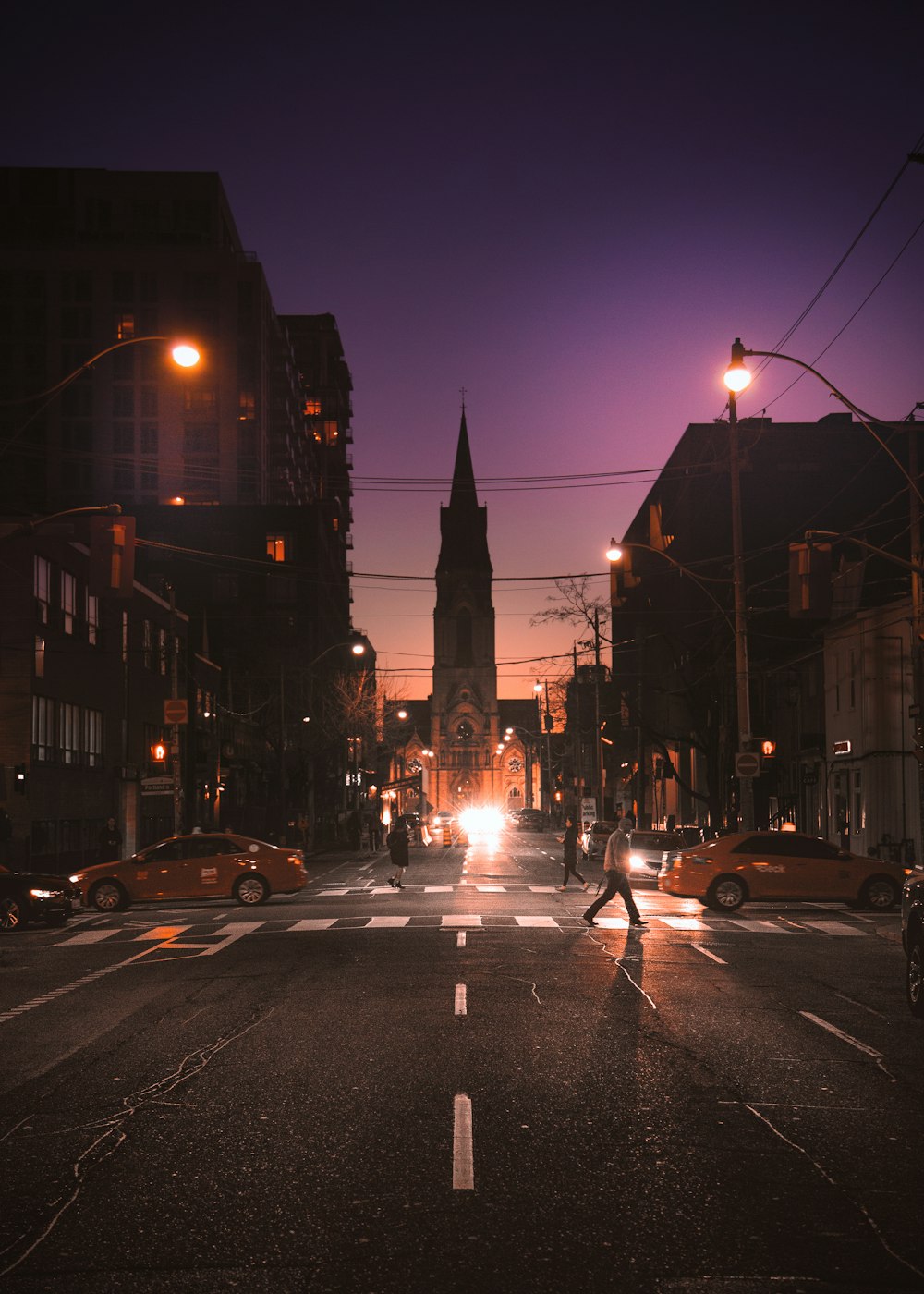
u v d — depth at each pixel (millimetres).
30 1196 6824
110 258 109812
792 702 52406
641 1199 6645
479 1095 9141
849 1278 5500
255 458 108375
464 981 15312
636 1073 9898
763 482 68062
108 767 46344
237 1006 13562
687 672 51688
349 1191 6801
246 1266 5664
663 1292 5336
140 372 108688
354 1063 10367
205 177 115125
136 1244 5992
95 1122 8516
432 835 84188
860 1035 11555
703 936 20797
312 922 24109
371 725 81250
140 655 51594
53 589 40250
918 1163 7352
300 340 149625
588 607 57281
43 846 38906
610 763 82312
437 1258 5746
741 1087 9398
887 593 53656
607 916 25094
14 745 37219
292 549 89812
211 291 109938
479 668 173125
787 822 53219
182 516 90125
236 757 74125
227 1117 8555
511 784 177250
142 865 28766
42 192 114750
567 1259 5730
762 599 65312
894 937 20562
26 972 17250
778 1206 6516
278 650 80312
